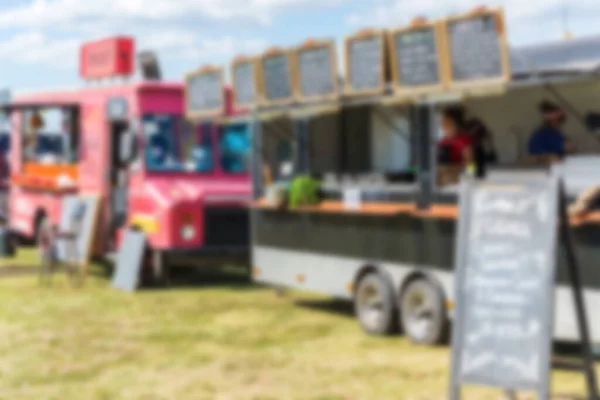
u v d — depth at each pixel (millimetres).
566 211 7820
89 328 11797
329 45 11461
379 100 10641
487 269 7512
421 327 10797
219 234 15227
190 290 15195
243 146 16047
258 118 13211
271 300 14172
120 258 15641
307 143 12969
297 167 13141
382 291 11242
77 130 17234
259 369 9602
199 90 14398
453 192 10305
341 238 12062
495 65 9117
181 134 15664
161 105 15555
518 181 7625
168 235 14891
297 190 12539
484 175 10539
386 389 8734
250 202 13930
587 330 7988
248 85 13250
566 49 9641
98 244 16422
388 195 11188
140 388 8852
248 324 12148
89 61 17516
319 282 12508
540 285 7367
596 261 8914
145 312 13031
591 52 9391
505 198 7609
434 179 10547
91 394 8648
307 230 12727
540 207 7523
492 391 8688
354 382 9016
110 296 14469
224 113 13953
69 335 11344
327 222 12320
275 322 12312
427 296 10570
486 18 9086
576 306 8008
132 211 15711
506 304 7410
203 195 15055
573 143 10281
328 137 13094
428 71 9797
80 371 9547
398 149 12359
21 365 9805
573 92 10516
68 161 17484
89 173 16781
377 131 12688
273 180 13758
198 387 8867
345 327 11961
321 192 12492
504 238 7535
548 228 7457
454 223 10266
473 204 7676
